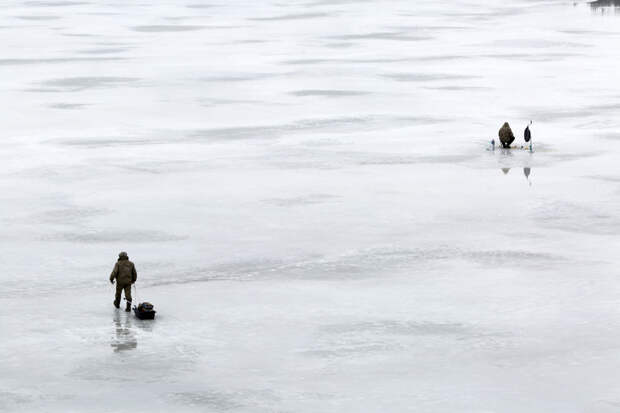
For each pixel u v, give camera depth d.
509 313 69.69
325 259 84.44
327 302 72.62
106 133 151.25
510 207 102.50
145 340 64.69
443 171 121.56
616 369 59.22
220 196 108.38
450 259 84.00
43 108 176.50
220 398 55.53
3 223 97.25
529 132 134.12
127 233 93.25
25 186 114.00
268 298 73.69
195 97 190.25
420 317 69.06
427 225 95.50
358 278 78.88
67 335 65.69
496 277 78.56
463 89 198.38
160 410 53.97
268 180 116.75
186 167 124.88
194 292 75.25
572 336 64.88
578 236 91.19
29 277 79.56
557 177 117.12
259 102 183.38
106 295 74.75
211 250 87.25
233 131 153.00
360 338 65.00
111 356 61.84
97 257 85.19
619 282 76.81
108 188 112.81
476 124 157.88
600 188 110.88
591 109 171.12
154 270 81.25
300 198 107.19
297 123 160.00
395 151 135.38
